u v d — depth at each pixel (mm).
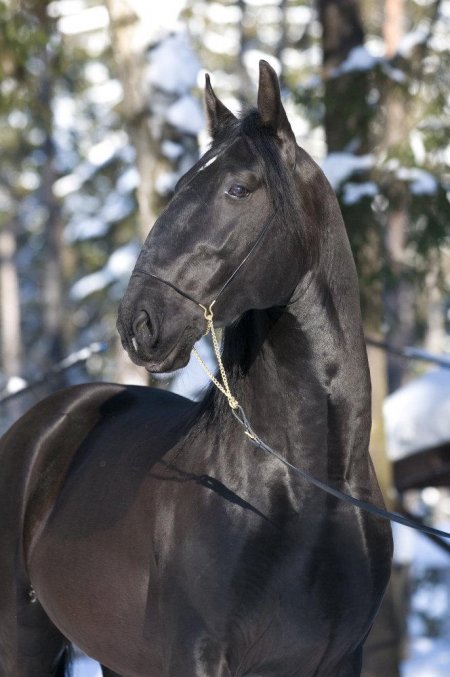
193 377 6328
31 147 37625
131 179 29984
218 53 38562
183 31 13758
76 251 40375
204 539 5422
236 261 5188
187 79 13453
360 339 5695
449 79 13531
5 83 16297
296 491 5480
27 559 6797
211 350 12062
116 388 7367
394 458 14938
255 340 5645
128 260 33000
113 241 34031
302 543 5434
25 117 33125
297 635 5477
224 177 5199
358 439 5664
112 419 6902
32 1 15562
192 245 5133
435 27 13742
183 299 5133
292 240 5305
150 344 5055
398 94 13289
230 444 5605
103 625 6082
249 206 5199
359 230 12773
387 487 13109
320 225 5562
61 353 37281
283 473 5496
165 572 5555
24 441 7148
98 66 40688
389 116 13992
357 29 13805
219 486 5508
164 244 5160
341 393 5559
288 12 39250
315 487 5508
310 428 5535
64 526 6391
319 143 20828
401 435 14914
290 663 5582
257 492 5457
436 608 29375
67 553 6293
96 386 7391
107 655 6246
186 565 5453
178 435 6043
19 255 47219
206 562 5387
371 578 5609
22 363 44219
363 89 13125
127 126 13633
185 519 5535
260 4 38594
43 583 6531
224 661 5375
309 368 5512
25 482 6941
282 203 5250
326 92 13219
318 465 5551
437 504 38531
